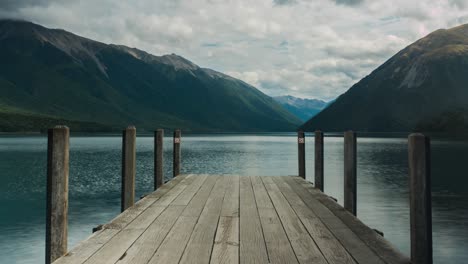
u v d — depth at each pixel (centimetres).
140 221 698
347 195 808
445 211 2017
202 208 821
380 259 493
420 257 450
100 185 2928
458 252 1356
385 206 2116
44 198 2516
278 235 612
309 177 3203
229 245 557
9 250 1406
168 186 1143
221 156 5825
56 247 495
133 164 834
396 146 9619
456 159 5388
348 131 813
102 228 645
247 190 1071
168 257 500
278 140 14850
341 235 610
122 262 477
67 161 502
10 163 4891
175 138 1414
